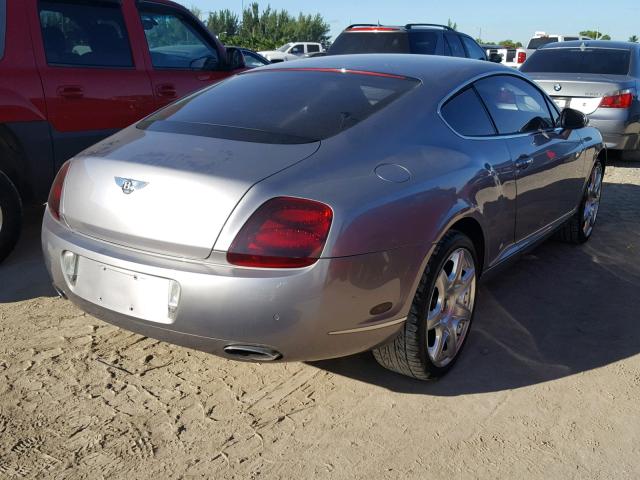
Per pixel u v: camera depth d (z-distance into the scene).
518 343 3.52
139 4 5.25
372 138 2.86
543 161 3.96
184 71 5.54
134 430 2.66
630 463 2.56
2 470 2.39
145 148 2.77
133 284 2.56
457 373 3.19
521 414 2.86
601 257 4.95
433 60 3.71
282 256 2.38
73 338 3.39
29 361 3.14
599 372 3.24
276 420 2.76
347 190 2.54
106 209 2.64
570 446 2.65
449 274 3.06
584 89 8.26
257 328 2.41
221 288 2.38
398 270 2.63
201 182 2.47
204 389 2.98
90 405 2.81
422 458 2.55
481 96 3.60
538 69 9.01
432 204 2.80
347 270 2.45
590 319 3.85
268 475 2.43
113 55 5.00
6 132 4.32
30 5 4.48
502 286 4.31
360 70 3.44
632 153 8.94
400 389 3.03
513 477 2.46
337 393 2.98
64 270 2.81
